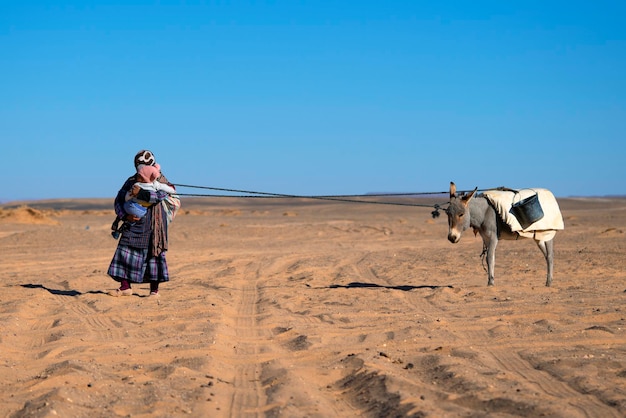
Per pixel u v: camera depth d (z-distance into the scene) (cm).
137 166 1369
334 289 1537
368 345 980
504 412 672
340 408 718
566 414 646
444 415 656
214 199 12450
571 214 6338
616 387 743
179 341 999
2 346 972
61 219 5222
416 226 4119
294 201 10981
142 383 784
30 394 734
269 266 2089
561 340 994
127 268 1371
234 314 1252
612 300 1341
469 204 1520
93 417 670
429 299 1385
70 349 950
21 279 1723
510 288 1517
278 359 910
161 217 1377
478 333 1052
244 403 734
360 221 4816
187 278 1781
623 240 2794
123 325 1124
